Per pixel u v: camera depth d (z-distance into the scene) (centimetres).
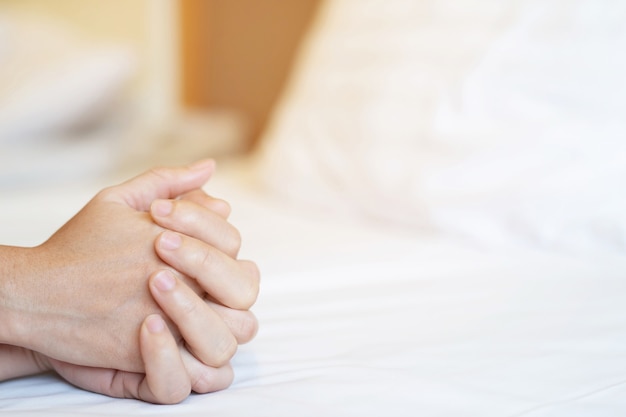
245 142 196
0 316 54
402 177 86
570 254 76
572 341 61
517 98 80
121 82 176
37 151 153
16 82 172
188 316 54
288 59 186
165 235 55
